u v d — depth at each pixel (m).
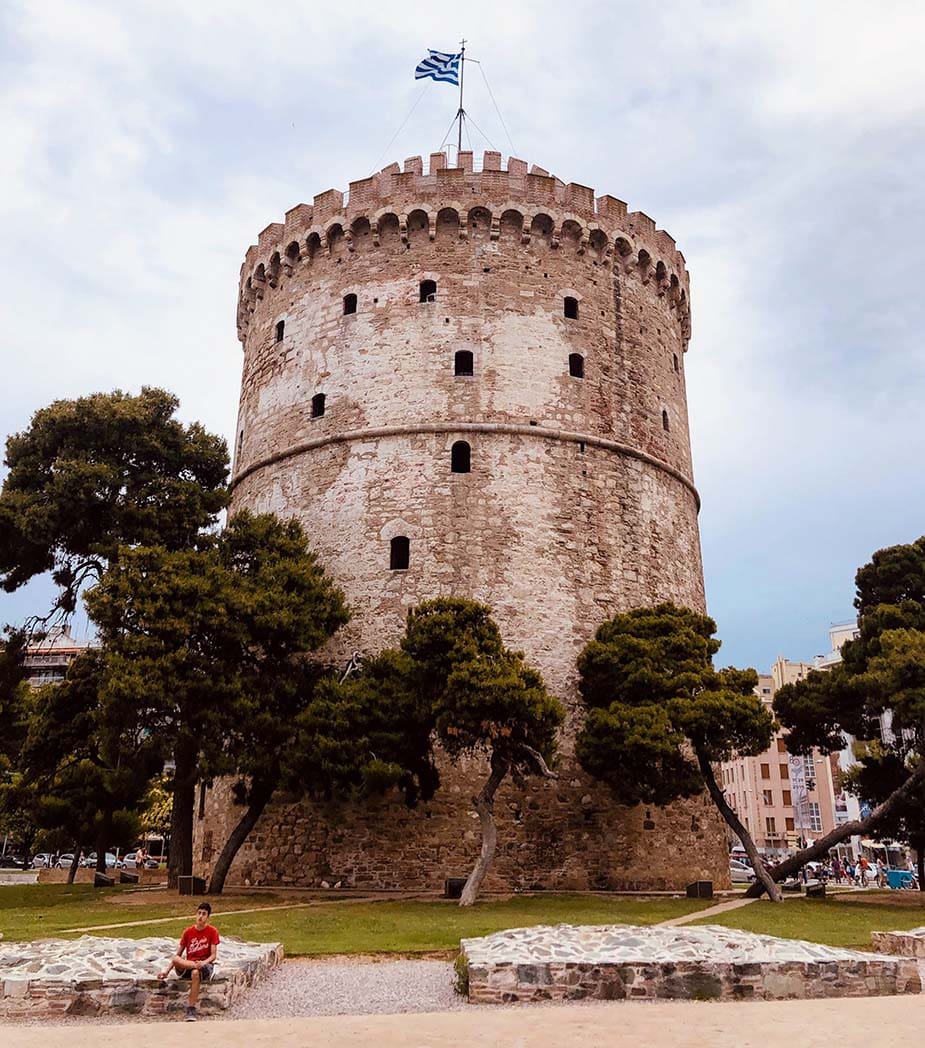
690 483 37.72
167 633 24.94
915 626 30.55
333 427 33.66
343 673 29.72
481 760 28.92
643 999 12.99
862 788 33.12
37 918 21.77
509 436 32.56
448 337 33.44
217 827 32.88
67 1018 12.37
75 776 38.12
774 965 13.30
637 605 32.75
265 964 14.70
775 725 26.56
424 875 27.73
